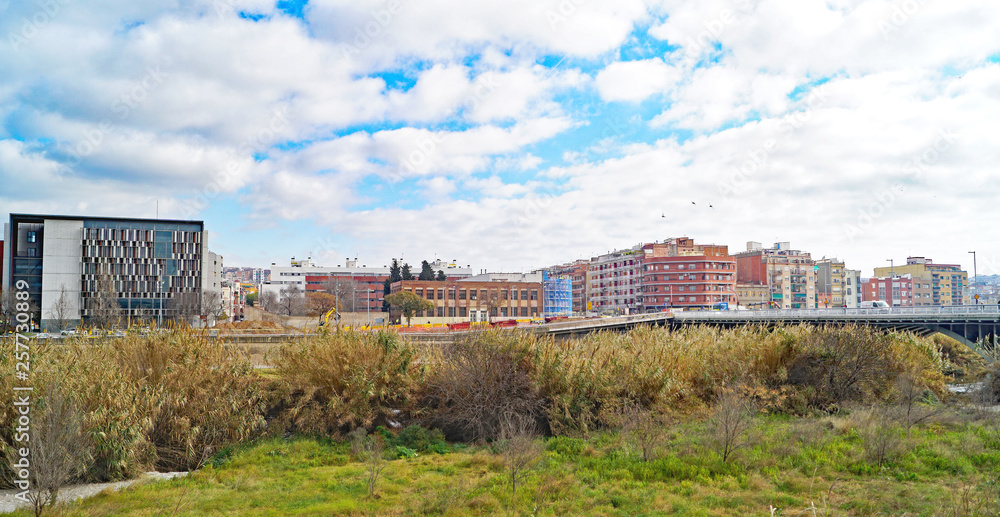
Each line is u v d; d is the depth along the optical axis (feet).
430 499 35.09
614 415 55.83
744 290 409.28
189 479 42.57
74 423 39.09
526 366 59.98
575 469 42.50
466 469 44.04
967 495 31.96
